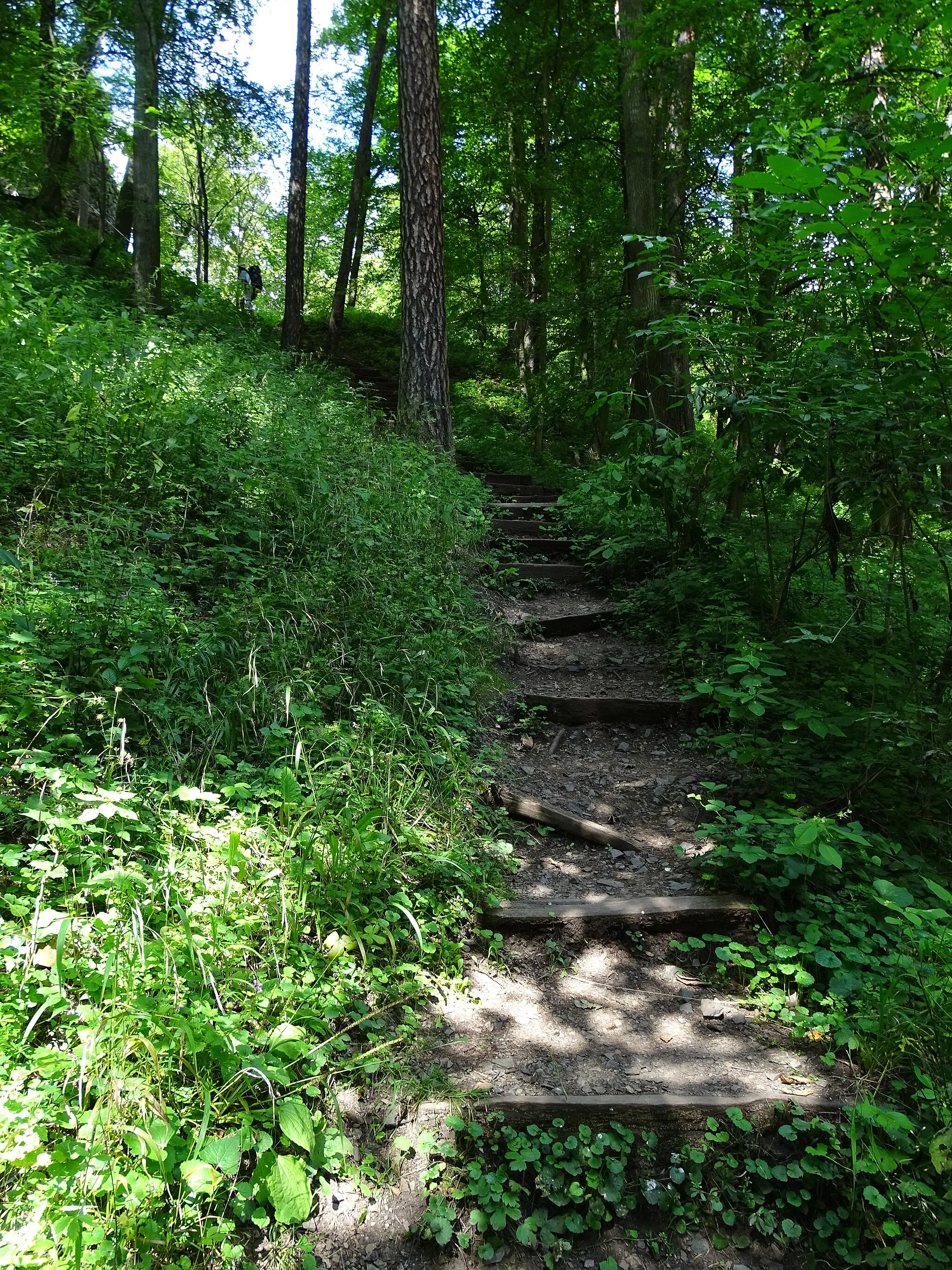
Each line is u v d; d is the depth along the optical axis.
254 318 12.83
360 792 2.98
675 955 2.91
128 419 4.43
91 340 4.87
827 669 4.19
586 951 2.91
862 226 2.88
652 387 8.43
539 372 11.78
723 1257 2.04
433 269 6.78
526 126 12.89
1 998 1.98
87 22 10.02
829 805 3.49
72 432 4.09
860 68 5.52
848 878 3.05
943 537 3.95
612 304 9.71
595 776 4.04
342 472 5.11
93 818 2.20
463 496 6.22
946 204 3.18
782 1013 2.60
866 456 3.46
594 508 7.08
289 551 4.28
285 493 4.50
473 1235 2.00
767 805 3.27
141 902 2.18
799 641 4.30
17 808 2.37
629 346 8.74
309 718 3.29
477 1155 2.12
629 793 3.89
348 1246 1.91
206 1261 1.77
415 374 6.83
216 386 5.27
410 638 4.02
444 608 4.69
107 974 1.95
